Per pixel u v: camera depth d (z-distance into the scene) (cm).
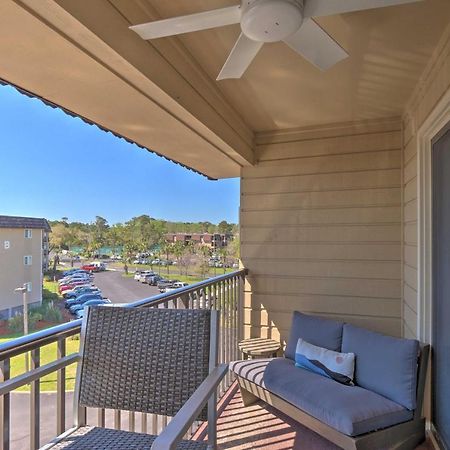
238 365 315
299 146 401
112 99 225
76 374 163
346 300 379
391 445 222
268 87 285
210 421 150
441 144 250
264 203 414
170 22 152
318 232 392
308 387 253
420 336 275
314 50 180
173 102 224
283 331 401
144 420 201
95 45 160
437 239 260
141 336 162
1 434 127
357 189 379
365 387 260
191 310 163
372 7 146
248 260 418
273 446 245
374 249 371
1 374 126
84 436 147
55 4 132
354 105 326
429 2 181
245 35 162
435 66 234
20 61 179
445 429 231
